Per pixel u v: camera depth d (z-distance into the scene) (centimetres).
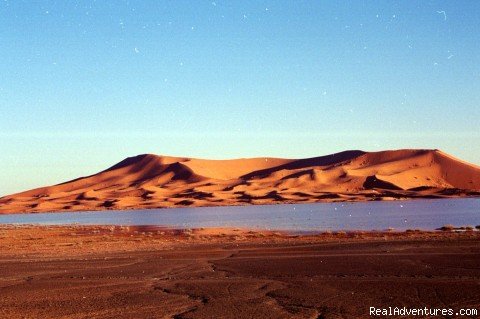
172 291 1823
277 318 1373
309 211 8644
